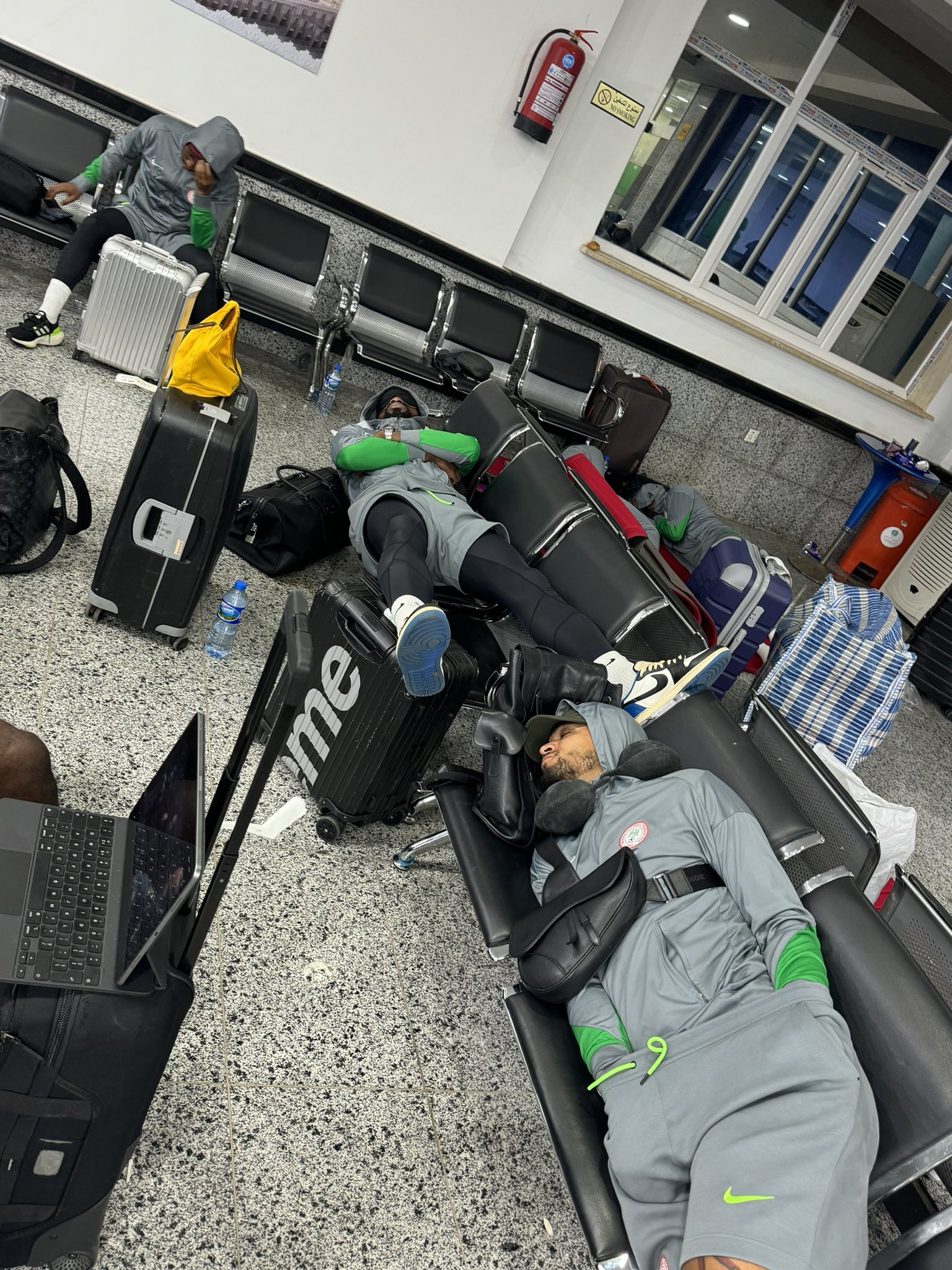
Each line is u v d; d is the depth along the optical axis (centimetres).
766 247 655
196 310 446
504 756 217
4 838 130
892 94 618
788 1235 128
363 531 300
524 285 599
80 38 479
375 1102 181
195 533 246
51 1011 114
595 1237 146
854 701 341
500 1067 201
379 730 223
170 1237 145
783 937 171
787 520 739
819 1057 148
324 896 220
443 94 525
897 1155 152
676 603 280
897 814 266
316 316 578
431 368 534
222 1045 177
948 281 694
